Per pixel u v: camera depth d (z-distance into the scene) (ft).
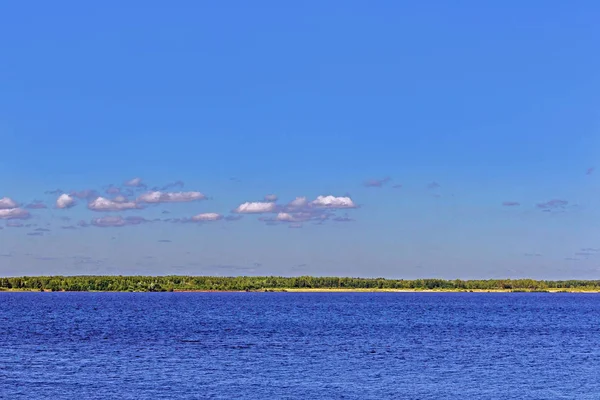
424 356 298.15
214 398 204.85
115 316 600.80
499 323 530.27
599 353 317.42
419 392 216.13
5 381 228.63
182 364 268.00
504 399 208.03
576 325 513.45
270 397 206.59
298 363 272.92
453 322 538.88
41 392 211.41
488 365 272.51
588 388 225.15
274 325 485.97
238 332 419.74
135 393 210.79
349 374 246.68
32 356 291.17
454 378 240.94
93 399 202.28
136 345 336.29
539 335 415.85
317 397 207.31
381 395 211.00
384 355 300.40
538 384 231.50
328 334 408.05
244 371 251.39
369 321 542.16
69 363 269.64
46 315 614.34
